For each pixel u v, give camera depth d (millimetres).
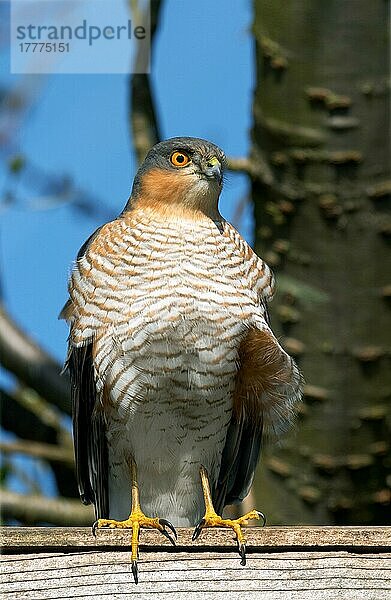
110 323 10461
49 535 8648
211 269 10602
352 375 12391
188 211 10859
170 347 10430
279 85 12148
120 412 10586
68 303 10844
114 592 8570
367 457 12539
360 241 12211
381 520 12812
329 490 12648
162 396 10539
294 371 10719
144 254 10586
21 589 8562
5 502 13289
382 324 12352
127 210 11211
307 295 12312
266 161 12391
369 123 12039
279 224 12375
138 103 13516
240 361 10695
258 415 11055
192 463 10867
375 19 11898
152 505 11039
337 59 11938
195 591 8594
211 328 10469
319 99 12008
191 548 8672
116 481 11047
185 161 11016
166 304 10414
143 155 13367
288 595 8586
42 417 14664
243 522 9906
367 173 12102
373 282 12273
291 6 11961
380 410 12461
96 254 10680
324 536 8664
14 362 13766
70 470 14523
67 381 13836
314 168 12148
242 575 8594
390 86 12000
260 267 10969
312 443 12547
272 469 12766
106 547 8664
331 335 12352
